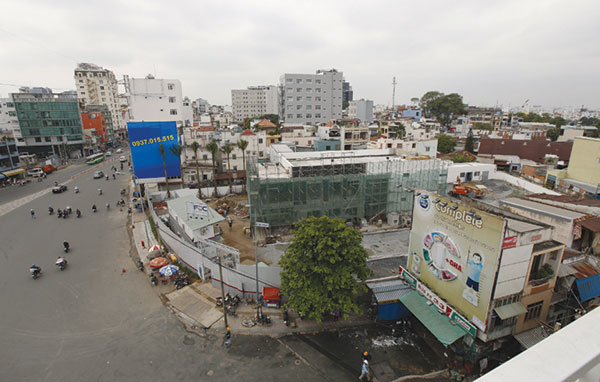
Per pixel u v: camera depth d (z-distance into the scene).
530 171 66.94
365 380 22.64
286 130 97.19
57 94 109.62
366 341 26.56
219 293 33.00
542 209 33.41
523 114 186.25
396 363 24.23
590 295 24.08
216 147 64.19
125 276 36.66
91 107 129.12
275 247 42.41
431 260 26.06
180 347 26.30
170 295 32.97
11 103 97.94
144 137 65.06
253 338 27.14
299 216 47.16
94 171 91.50
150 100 82.81
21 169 81.00
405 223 49.47
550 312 24.78
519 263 21.30
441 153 88.62
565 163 71.12
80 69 140.25
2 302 32.09
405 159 53.72
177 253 39.16
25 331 28.08
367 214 49.59
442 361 24.30
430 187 50.66
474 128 127.88
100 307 31.30
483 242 21.27
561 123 137.88
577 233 30.03
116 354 25.59
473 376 22.72
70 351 25.91
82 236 47.56
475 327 22.23
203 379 23.23
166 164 67.75
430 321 24.55
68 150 106.75
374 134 111.56
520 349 23.48
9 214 56.72
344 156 56.84
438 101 148.50
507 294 21.48
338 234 26.72
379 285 29.06
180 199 49.50
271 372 23.70
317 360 24.77
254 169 46.09
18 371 24.02
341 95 124.06
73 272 37.56
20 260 40.38
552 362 3.03
